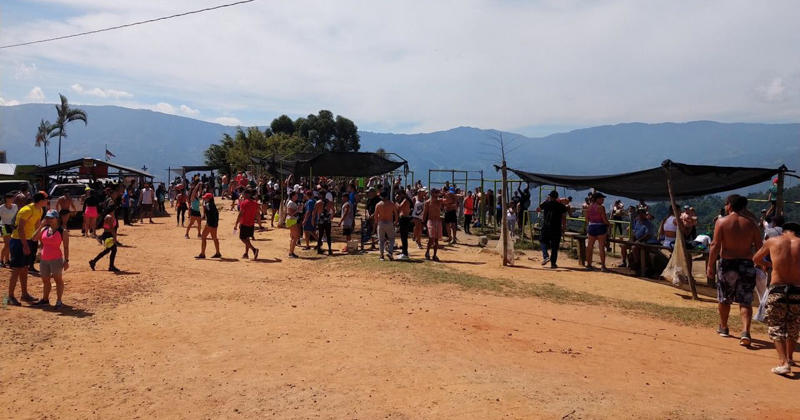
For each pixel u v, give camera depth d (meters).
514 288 11.56
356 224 25.27
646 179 13.45
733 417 5.10
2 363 6.44
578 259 15.82
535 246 19.50
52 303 9.43
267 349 7.11
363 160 20.94
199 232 19.95
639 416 5.05
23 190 12.73
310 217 16.47
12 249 9.23
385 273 12.84
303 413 5.12
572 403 5.34
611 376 6.24
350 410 5.19
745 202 7.86
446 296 10.66
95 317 8.65
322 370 6.32
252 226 15.13
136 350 7.04
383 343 7.39
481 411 5.12
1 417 5.00
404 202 15.20
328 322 8.49
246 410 5.20
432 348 7.20
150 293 10.51
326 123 81.56
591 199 15.20
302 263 14.52
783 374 6.39
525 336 7.92
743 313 7.76
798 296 6.43
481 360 6.73
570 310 9.83
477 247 18.59
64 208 16.48
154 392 5.64
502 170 14.94
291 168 22.30
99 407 5.26
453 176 27.42
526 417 4.98
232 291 10.84
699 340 8.02
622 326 8.77
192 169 37.47
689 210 14.55
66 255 9.55
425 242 19.67
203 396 5.54
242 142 50.09
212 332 7.90
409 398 5.47
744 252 7.82
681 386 5.96
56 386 5.79
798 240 6.52
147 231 21.62
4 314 8.55
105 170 29.64
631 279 13.09
